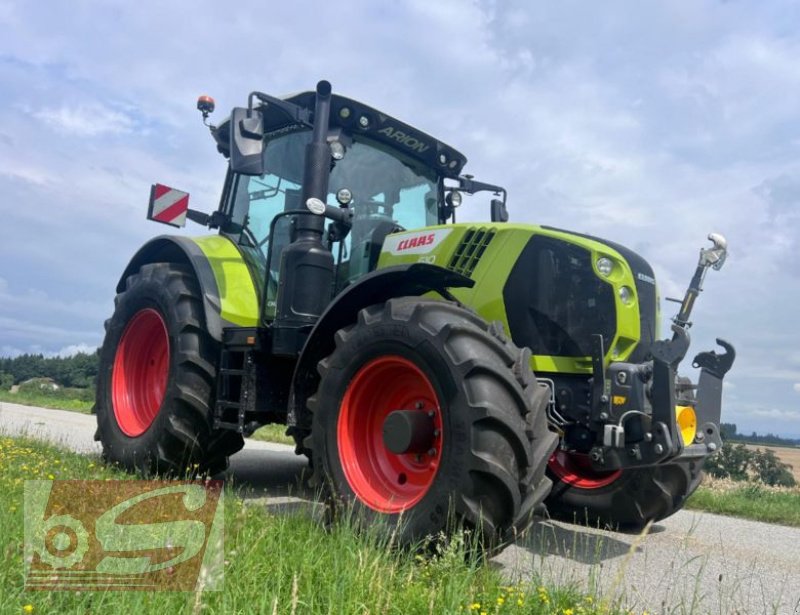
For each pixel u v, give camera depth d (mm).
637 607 2807
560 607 2389
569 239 3893
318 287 4020
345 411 3385
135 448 4789
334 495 3266
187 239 5195
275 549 2613
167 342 4930
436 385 2990
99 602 2023
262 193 5195
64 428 8797
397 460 3336
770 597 3145
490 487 2816
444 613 2139
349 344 3418
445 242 4293
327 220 4621
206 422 4617
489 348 3076
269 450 7969
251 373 4203
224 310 4586
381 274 3457
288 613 2072
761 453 12570
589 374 3725
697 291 3570
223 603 2002
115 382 5273
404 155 5203
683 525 4812
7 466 3969
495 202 5535
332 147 4234
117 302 5555
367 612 2070
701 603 2959
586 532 4297
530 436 2967
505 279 3959
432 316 3148
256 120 4004
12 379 38969
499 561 3338
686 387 3703
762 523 5137
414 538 2891
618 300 3732
